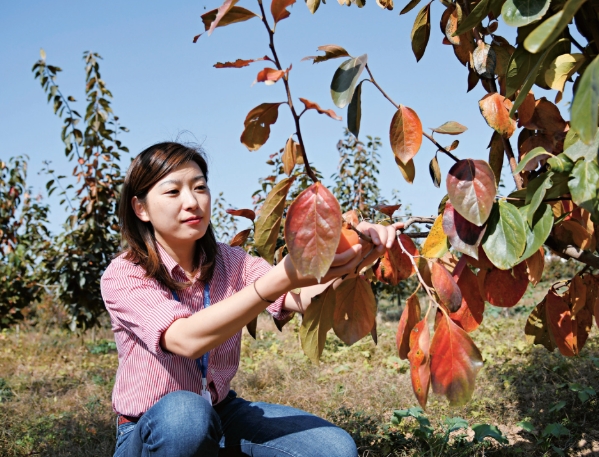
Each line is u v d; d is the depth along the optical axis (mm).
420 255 1310
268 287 1364
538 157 1359
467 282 1438
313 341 1396
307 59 1239
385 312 11367
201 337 1455
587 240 1464
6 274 7473
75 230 6953
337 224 1089
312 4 1744
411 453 2980
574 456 2922
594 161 1081
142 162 1776
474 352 1175
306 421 1860
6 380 5836
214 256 1961
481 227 1264
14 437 3723
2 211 8273
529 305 10812
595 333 5602
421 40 1766
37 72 6707
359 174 9609
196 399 1653
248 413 1931
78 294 7004
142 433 1659
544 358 4496
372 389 4281
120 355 1886
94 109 6961
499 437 2961
